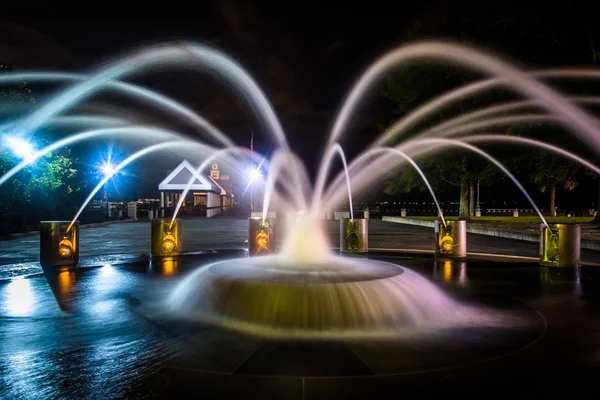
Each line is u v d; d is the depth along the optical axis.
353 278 5.86
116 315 5.94
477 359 4.34
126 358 4.36
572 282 8.45
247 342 4.83
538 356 4.43
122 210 41.06
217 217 42.78
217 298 5.82
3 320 5.70
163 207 42.81
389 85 30.81
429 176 32.19
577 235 10.35
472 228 23.30
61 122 21.92
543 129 23.83
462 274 9.34
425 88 28.41
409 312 5.60
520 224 26.66
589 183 43.50
